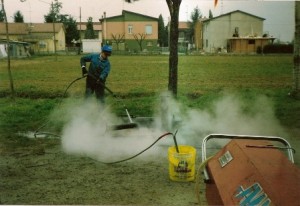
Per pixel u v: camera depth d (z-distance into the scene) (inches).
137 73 816.9
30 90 535.8
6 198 171.9
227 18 1830.7
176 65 327.0
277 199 100.5
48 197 174.1
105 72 317.4
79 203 167.6
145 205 165.6
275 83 645.9
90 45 2010.3
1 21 2022.6
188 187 187.6
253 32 1820.9
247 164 124.0
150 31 2003.0
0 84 607.8
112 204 166.6
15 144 264.8
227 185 122.8
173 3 319.3
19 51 1680.6
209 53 1770.4
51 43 2116.1
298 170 117.5
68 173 207.5
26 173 207.0
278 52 1728.6
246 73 816.9
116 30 1996.8
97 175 204.5
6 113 370.3
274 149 136.9
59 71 868.6
